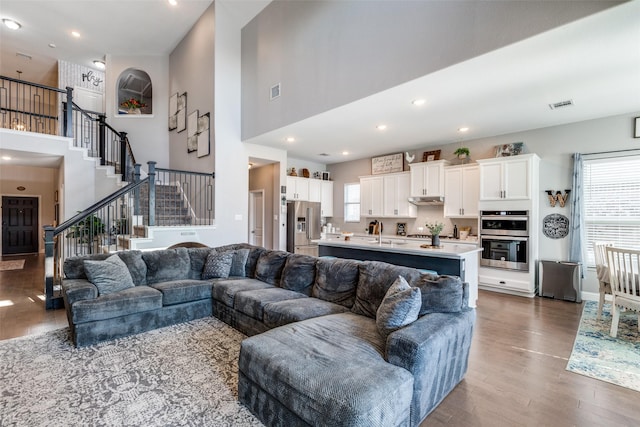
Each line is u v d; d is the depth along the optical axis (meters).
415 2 3.34
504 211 5.08
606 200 4.62
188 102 6.76
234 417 1.91
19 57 7.68
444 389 2.09
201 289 3.67
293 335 2.13
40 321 3.46
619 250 3.19
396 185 6.88
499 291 5.19
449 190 5.92
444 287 2.33
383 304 2.27
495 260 5.17
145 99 8.19
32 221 9.66
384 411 1.51
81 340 2.84
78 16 6.14
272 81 5.36
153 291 3.34
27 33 6.73
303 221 7.34
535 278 4.98
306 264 3.49
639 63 2.97
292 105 4.93
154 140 7.60
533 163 4.87
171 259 4.02
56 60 7.83
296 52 4.86
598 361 2.70
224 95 5.91
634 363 2.66
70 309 2.90
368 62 3.80
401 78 3.46
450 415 1.96
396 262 4.33
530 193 4.83
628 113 4.41
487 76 3.26
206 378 2.34
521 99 3.88
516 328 3.51
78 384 2.24
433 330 1.96
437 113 4.42
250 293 3.27
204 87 6.14
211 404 2.03
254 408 1.92
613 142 4.53
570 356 2.80
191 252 4.27
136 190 5.20
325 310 2.79
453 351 2.13
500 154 5.36
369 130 5.30
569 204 4.86
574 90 3.60
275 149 6.74
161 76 7.68
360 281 2.85
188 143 6.72
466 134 5.56
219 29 5.83
